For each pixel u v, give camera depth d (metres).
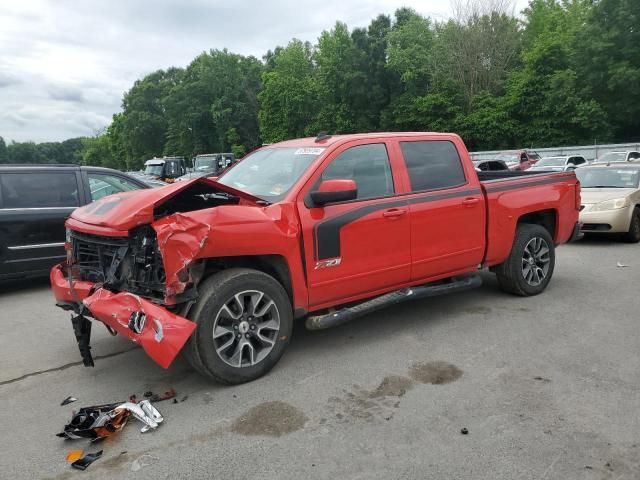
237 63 74.62
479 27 43.50
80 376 4.30
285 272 4.20
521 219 6.18
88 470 2.98
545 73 39.25
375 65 47.19
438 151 5.30
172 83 86.31
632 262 8.20
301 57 60.75
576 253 9.16
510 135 40.41
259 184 4.64
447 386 3.89
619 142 38.22
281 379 4.07
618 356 4.35
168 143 78.56
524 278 6.04
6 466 3.04
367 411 3.55
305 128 57.06
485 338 4.86
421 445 3.13
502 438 3.18
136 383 4.12
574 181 6.60
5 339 5.29
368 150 4.78
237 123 69.62
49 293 7.29
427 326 5.22
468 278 5.52
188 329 3.54
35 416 3.65
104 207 4.29
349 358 4.46
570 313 5.54
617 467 2.87
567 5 48.72
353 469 2.91
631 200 10.01
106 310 3.72
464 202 5.25
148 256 3.85
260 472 2.91
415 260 4.92
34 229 7.19
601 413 3.43
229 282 3.82
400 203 4.80
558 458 2.96
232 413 3.57
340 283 4.45
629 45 34.91
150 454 3.12
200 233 3.61
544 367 4.18
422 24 47.72
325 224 4.31
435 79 44.88
